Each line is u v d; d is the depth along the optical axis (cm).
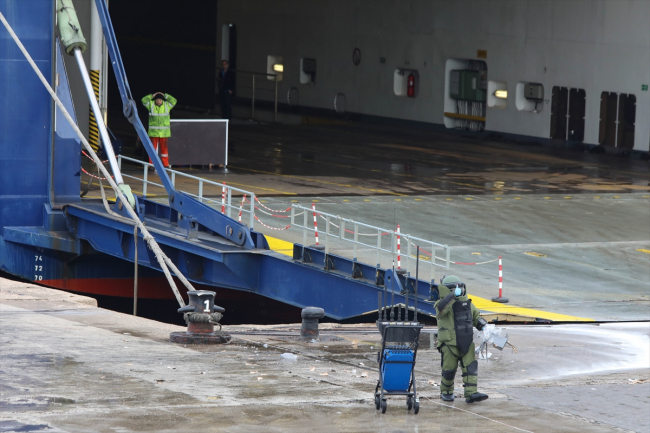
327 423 3017
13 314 4719
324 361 4034
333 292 5894
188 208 6844
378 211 8094
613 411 3400
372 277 5750
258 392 3375
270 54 17825
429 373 3925
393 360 3194
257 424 2955
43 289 5534
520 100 13750
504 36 13800
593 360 4303
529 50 13488
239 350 4200
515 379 3888
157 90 19288
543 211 8394
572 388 3744
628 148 12325
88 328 4459
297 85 17400
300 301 6084
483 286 5941
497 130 14075
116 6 19638
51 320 4603
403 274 5597
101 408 3036
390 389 3241
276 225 7388
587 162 11794
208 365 3806
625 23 12144
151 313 7581
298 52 17275
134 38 19525
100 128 7275
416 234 7281
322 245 6500
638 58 12025
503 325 5175
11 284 5647
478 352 4300
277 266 6216
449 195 9025
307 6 16975
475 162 11544
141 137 7338
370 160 11444
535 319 5231
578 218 8150
